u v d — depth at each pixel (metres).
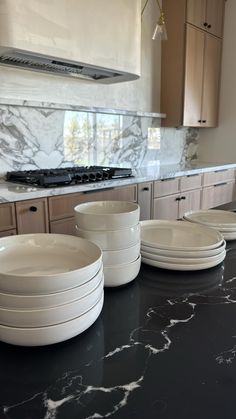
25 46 1.83
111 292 0.78
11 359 0.54
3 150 2.48
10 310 0.54
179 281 0.84
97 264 0.61
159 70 3.73
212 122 4.15
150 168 3.59
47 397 0.46
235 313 0.68
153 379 0.49
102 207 0.95
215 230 1.02
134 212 0.78
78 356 0.55
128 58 2.45
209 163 4.31
